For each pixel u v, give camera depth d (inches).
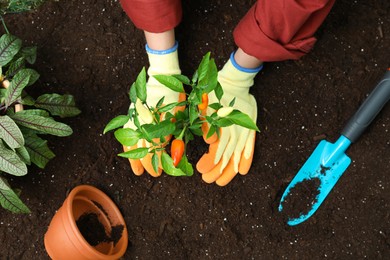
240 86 42.6
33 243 43.3
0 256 43.2
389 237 43.8
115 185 43.8
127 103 43.8
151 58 41.3
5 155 37.6
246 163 43.3
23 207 39.2
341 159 43.7
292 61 44.1
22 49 40.8
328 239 43.9
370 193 44.0
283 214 44.0
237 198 44.1
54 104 40.2
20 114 38.4
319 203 43.9
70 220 39.0
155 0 36.6
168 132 33.8
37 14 43.4
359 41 44.2
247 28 38.5
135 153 33.9
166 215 43.9
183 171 34.7
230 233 43.9
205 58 33.1
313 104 44.2
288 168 44.1
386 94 41.0
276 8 36.4
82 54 43.7
